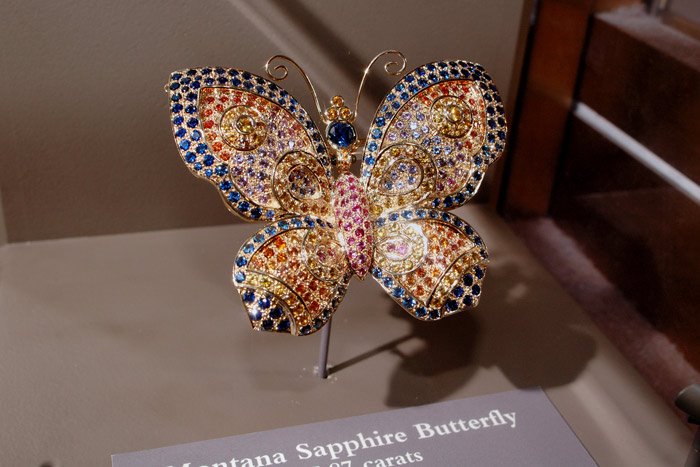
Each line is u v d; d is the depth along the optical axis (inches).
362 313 9.6
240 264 7.5
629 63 9.5
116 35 9.3
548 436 8.5
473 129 8.2
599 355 9.4
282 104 7.9
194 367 8.9
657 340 9.5
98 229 10.4
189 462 8.0
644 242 9.6
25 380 8.7
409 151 8.0
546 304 9.9
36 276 9.8
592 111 10.1
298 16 9.6
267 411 8.5
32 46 9.2
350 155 8.1
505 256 10.5
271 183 7.8
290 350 9.1
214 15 9.4
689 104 8.8
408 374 9.0
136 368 8.9
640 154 9.5
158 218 10.5
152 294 9.7
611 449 8.5
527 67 10.5
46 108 9.6
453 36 10.2
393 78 10.2
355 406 8.6
